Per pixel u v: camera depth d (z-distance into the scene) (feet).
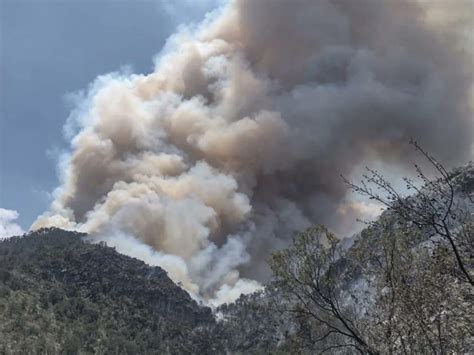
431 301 40.16
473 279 36.42
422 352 40.52
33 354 599.16
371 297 49.26
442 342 38.70
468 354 37.83
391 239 46.91
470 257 37.27
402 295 42.39
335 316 51.16
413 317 41.52
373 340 46.09
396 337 43.83
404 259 46.06
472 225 36.40
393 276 46.01
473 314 38.32
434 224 37.60
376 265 50.06
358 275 52.11
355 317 50.21
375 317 47.14
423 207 38.04
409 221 40.73
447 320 38.75
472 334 38.01
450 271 38.86
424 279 41.24
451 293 39.58
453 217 37.01
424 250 43.83
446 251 38.78
